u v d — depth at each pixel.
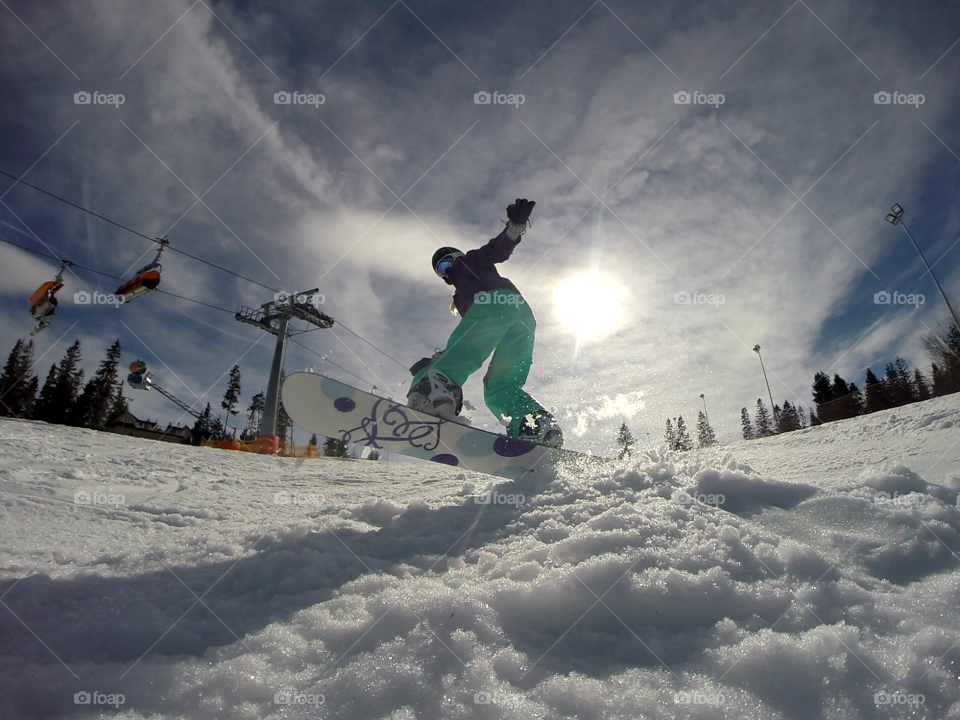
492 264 3.21
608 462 2.72
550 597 1.27
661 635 1.13
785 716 0.85
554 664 1.04
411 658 1.04
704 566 1.37
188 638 1.19
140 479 4.29
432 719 0.88
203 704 0.93
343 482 5.79
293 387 2.54
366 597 1.37
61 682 1.00
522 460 2.73
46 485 3.31
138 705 0.93
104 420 32.25
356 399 2.59
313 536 1.94
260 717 0.89
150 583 1.54
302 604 1.35
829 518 1.69
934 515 1.61
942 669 0.92
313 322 20.08
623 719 0.86
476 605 1.24
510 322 3.10
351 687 0.96
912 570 1.38
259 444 13.77
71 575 1.61
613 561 1.37
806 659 0.96
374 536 1.92
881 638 1.04
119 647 1.17
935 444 4.39
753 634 1.09
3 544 1.96
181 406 18.31
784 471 4.02
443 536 1.85
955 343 16.94
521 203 3.08
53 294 11.18
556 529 1.71
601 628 1.18
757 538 1.54
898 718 0.83
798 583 1.29
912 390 17.14
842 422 8.43
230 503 3.51
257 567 1.60
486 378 3.25
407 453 2.79
